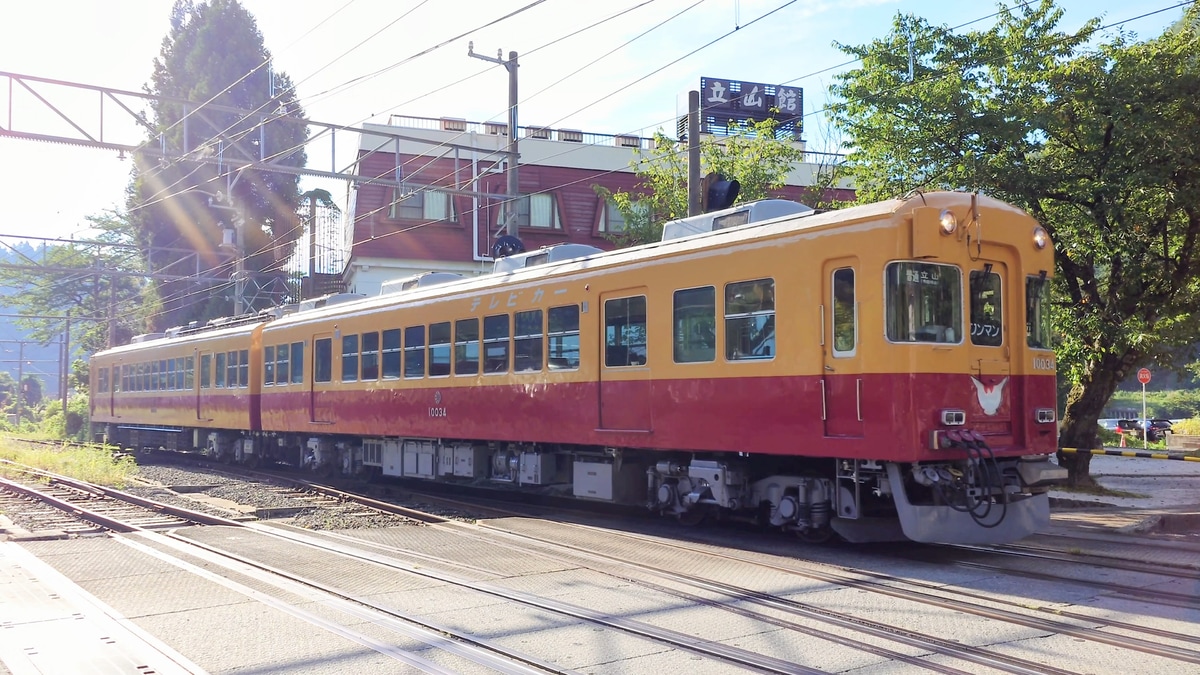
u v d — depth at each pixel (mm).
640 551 9617
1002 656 5688
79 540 10523
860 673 5398
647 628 6398
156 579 8148
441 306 15047
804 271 9461
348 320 17812
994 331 9391
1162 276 14133
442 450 15555
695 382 10594
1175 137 12758
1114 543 10219
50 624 6500
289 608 7027
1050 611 6844
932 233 8906
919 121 14352
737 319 10156
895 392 8711
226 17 41625
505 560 9102
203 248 40812
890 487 8930
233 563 9008
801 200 24000
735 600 7273
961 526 8828
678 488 11461
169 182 40188
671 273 10969
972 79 14555
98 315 51625
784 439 9586
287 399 19953
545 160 33562
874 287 8867
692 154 15492
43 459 23203
